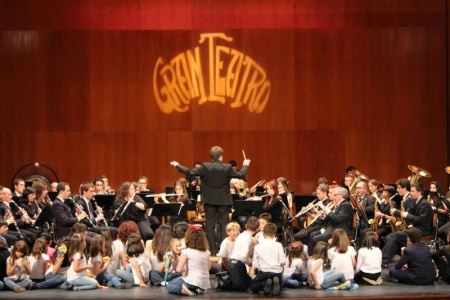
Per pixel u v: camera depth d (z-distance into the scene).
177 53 19.42
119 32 19.38
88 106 19.33
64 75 19.28
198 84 19.45
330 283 11.53
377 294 10.98
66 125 19.30
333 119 19.53
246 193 16.11
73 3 19.30
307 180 19.53
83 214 13.34
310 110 19.53
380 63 19.55
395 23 19.55
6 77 19.19
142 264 12.01
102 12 19.33
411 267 11.88
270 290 10.96
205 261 11.30
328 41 19.52
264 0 19.45
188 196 16.06
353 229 13.51
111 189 17.75
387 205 14.22
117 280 11.79
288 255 12.67
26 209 14.34
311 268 11.52
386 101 19.56
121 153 19.41
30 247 13.49
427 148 19.56
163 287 11.75
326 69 19.52
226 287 11.49
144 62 19.38
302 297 10.83
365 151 19.56
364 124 19.55
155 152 19.45
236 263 11.31
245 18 19.48
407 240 12.92
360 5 19.53
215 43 19.44
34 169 19.20
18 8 19.20
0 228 12.51
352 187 15.84
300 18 19.50
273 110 19.52
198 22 19.44
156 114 19.42
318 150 19.53
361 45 19.53
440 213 14.12
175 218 15.09
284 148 19.52
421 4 19.58
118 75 19.38
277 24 19.48
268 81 19.50
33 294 11.19
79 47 19.31
